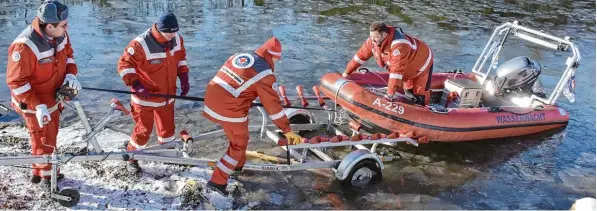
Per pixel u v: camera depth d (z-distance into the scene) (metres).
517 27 6.11
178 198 3.96
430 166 4.88
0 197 3.76
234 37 9.77
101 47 8.62
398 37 5.01
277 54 3.74
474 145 5.43
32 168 4.02
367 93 5.05
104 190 3.96
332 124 5.68
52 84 3.58
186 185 4.05
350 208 4.06
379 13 13.00
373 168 4.37
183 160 3.98
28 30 3.37
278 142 4.02
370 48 5.39
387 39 5.03
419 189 4.45
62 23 3.41
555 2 15.91
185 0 13.48
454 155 5.16
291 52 8.91
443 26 11.81
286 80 7.39
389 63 5.16
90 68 7.41
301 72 7.81
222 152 4.85
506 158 5.18
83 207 3.72
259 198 4.09
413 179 4.60
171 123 4.25
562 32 11.77
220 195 4.02
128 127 5.29
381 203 4.16
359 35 10.46
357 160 4.20
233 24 10.91
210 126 5.52
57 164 3.56
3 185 3.92
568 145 5.58
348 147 5.14
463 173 4.80
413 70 5.31
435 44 10.08
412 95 5.52
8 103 5.79
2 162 3.42
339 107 6.25
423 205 4.19
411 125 5.04
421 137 4.81
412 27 11.56
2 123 5.14
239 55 3.72
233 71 3.64
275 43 3.71
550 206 4.32
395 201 4.21
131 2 12.89
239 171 4.14
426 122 5.07
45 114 3.33
